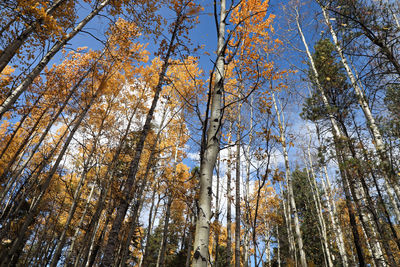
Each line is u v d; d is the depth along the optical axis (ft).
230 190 31.89
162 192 33.04
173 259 48.29
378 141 19.40
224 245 60.54
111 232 16.92
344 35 19.94
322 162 25.88
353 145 22.98
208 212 6.93
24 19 15.89
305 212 54.60
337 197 33.83
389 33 17.08
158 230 60.95
